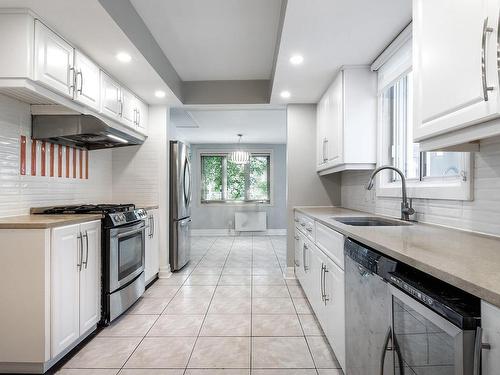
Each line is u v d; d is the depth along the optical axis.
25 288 1.80
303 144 3.90
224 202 7.99
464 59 1.08
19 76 1.88
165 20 2.54
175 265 4.14
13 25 1.87
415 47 1.42
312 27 2.11
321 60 2.62
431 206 1.92
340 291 1.78
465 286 0.74
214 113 5.04
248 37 2.84
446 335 0.78
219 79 3.89
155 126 3.91
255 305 2.93
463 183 1.59
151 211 3.53
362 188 3.15
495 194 1.40
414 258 0.98
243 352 2.09
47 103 2.42
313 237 2.58
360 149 2.74
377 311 1.24
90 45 2.34
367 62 2.67
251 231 7.82
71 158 3.02
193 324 2.52
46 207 2.61
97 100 2.66
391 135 2.67
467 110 1.07
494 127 1.01
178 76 3.70
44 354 1.79
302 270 3.16
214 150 7.99
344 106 2.74
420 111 1.37
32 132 2.48
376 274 1.25
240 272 4.14
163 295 3.22
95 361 1.98
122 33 2.17
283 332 2.37
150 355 2.05
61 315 1.92
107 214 2.44
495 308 0.66
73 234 2.06
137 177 3.87
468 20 1.06
